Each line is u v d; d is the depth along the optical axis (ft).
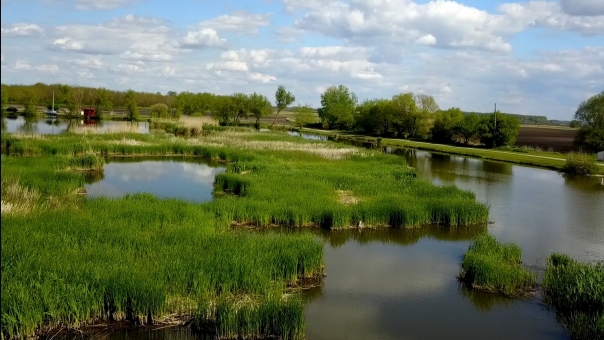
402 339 39.68
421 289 50.08
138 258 46.11
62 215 58.18
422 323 42.63
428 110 294.05
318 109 396.57
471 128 239.09
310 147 157.99
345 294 48.14
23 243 46.62
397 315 44.01
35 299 37.24
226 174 97.09
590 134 200.03
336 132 323.16
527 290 49.73
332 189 87.66
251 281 43.52
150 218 60.03
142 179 105.70
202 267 44.37
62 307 37.58
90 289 39.42
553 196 104.12
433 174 133.59
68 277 40.34
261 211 69.36
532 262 58.18
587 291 44.04
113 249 47.62
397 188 90.63
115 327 38.65
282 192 80.79
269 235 58.23
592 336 38.63
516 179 128.88
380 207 73.51
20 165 97.66
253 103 316.19
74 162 113.29
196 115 350.84
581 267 49.03
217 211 67.67
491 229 74.23
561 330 41.96
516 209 89.76
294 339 38.34
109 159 137.49
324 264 53.67
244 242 52.80
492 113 231.71
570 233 72.84
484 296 48.62
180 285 41.81
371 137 284.41
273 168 107.14
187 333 38.63
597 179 134.10
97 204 65.82
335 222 69.05
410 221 72.49
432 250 63.31
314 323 41.93
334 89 434.71
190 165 130.62
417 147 221.66
